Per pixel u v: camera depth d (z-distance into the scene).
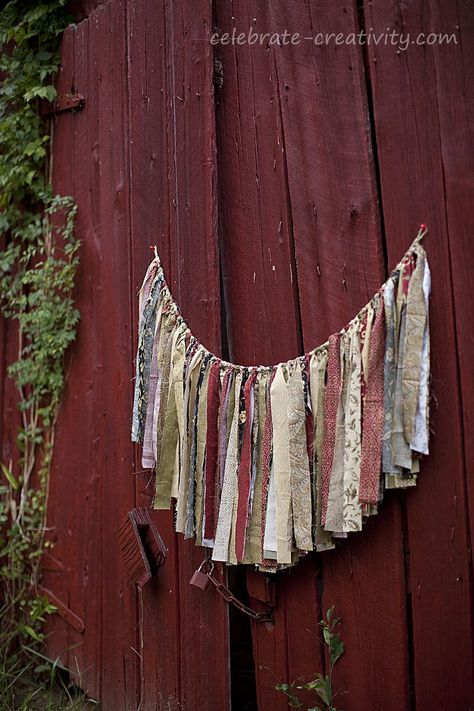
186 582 2.33
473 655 1.84
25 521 2.95
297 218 2.17
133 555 2.39
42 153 2.85
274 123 2.23
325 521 1.91
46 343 2.82
